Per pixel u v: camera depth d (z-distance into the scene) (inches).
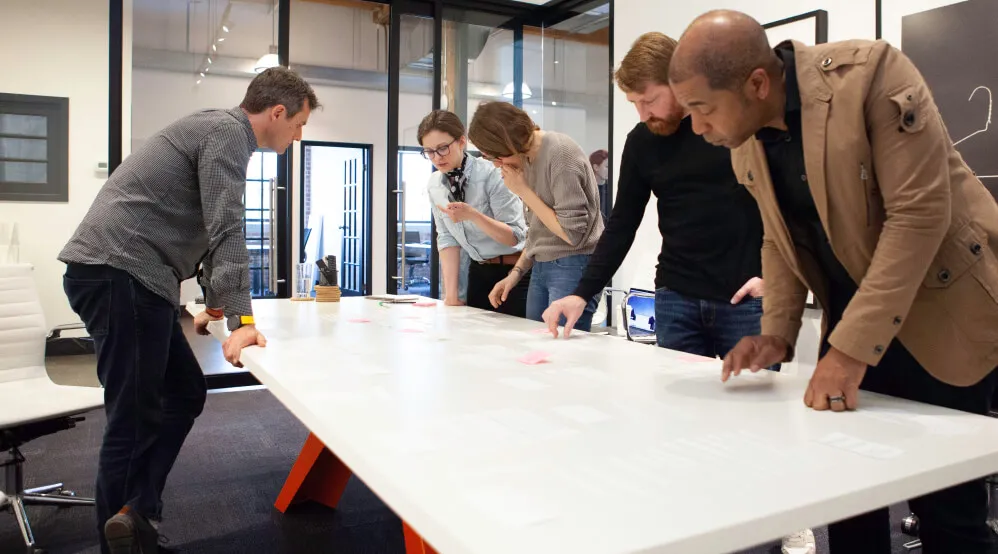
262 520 97.3
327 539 91.4
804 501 26.6
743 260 70.7
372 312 95.0
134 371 75.0
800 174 46.3
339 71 289.7
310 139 315.9
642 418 38.9
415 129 214.5
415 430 36.4
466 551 22.8
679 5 170.7
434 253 219.6
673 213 74.8
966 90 110.7
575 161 84.9
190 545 88.9
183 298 290.8
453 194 103.4
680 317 75.7
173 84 220.1
